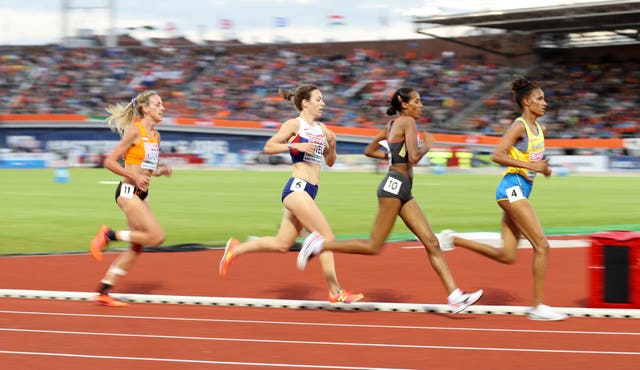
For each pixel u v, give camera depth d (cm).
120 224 1731
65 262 1150
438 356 607
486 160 4878
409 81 5947
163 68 6347
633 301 769
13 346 637
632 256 769
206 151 5531
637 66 5641
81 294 853
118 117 833
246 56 6425
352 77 6122
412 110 748
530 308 764
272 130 5488
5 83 6094
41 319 745
